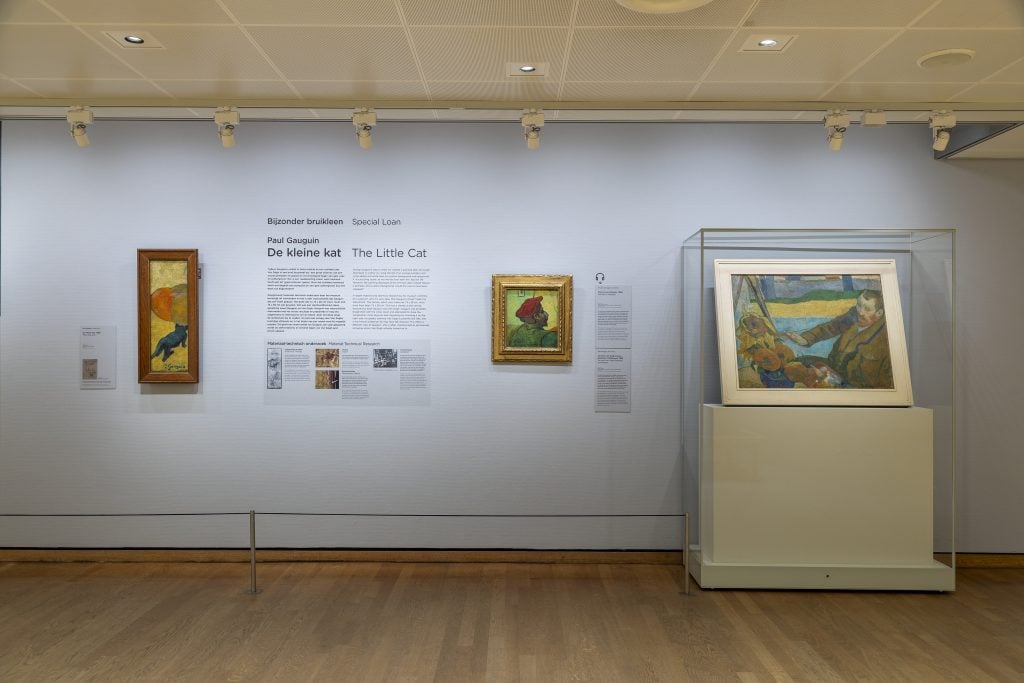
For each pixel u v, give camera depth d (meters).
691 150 8.32
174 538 8.33
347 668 5.60
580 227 8.33
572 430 8.33
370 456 8.34
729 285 7.40
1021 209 8.29
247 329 8.33
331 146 8.34
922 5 4.90
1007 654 5.93
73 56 5.90
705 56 5.86
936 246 7.31
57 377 8.32
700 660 5.77
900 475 7.32
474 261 8.34
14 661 5.70
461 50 5.74
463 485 8.34
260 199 8.33
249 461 8.33
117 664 5.65
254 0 4.88
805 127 8.30
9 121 8.30
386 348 8.33
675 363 8.32
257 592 7.32
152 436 8.33
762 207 8.31
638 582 7.66
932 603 7.07
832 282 7.36
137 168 8.31
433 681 5.39
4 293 8.32
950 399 7.32
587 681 5.41
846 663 5.73
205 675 5.47
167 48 5.73
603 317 8.32
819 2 4.87
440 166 8.34
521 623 6.52
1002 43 5.54
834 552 7.35
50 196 8.30
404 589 7.41
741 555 7.39
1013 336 8.27
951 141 8.07
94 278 8.31
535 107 7.03
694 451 7.82
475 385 8.32
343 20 5.20
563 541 8.32
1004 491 8.28
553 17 5.13
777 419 7.33
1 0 4.88
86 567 8.12
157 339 8.24
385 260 8.33
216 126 8.33
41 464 8.34
